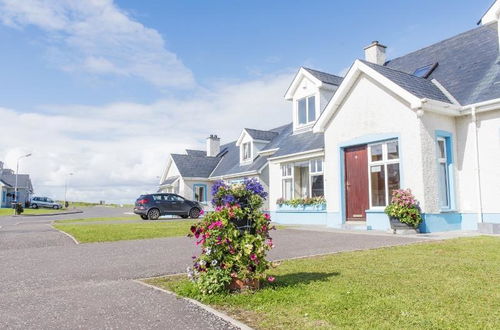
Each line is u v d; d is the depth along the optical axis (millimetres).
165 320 3896
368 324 3604
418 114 12070
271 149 23562
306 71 20531
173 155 36469
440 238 10078
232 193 5277
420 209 11977
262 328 3629
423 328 3484
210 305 4445
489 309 3982
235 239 5023
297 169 19922
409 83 13242
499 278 5297
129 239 11242
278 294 4734
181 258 7742
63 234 12656
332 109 15375
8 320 3998
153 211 24562
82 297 4828
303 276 5723
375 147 13883
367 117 14016
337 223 15195
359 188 14477
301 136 20844
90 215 35344
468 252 7477
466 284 4980
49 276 6223
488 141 12266
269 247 5145
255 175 25938
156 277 6008
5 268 6930
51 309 4348
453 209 12695
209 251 4941
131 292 5016
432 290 4727
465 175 12852
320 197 17781
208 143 39281
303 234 11977
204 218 5254
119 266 6992
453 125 13211
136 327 3713
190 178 34375
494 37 14805
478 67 13969
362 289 4832
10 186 61656
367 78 14055
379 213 13250
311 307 4195
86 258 7930
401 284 5055
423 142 12164
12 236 12305
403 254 7438
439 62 16125
